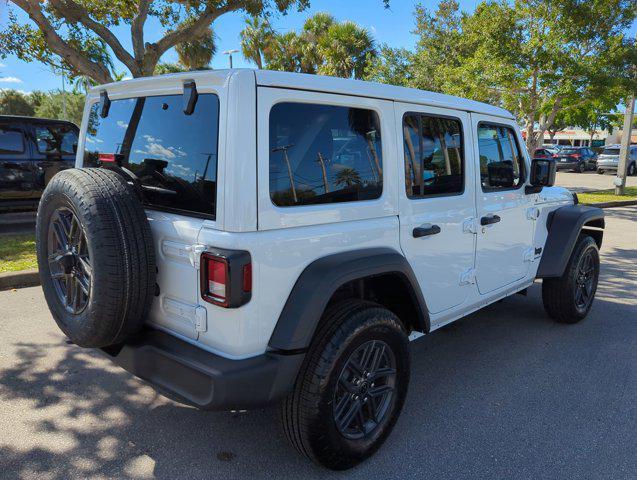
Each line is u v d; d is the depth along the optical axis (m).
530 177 4.13
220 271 2.26
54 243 2.76
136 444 2.98
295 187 2.48
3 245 7.57
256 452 2.94
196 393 2.36
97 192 2.38
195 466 2.79
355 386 2.72
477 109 3.70
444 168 3.40
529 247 4.48
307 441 2.56
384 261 2.75
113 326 2.42
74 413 3.30
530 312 5.54
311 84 2.52
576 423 3.30
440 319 3.52
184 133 2.52
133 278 2.38
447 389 3.75
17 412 3.29
